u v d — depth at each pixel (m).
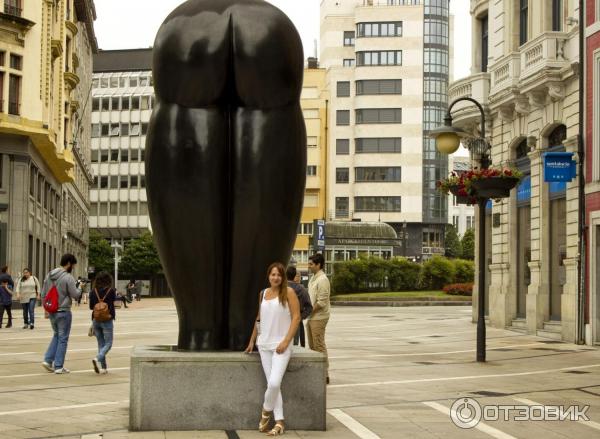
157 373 6.95
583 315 19.27
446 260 50.59
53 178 48.28
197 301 7.19
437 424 7.88
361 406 8.92
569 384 11.57
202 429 6.97
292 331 6.89
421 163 83.38
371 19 84.31
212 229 7.02
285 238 7.20
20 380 10.99
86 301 48.16
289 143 7.11
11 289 23.47
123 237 85.75
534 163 22.62
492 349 17.59
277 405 6.87
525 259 23.91
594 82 19.22
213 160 6.98
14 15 36.22
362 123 84.38
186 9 7.10
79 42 61.50
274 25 7.04
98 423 7.50
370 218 83.75
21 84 37.09
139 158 85.31
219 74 6.97
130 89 86.31
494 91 24.64
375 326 25.61
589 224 19.31
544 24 22.64
